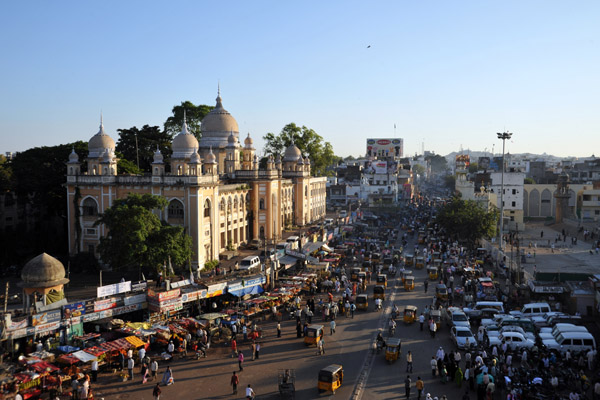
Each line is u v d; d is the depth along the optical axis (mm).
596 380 30891
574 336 35531
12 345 33656
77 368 32469
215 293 45844
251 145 78375
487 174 133625
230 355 37219
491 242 75375
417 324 44094
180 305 42500
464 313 42844
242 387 31750
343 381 32594
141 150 83812
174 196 56750
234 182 74188
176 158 61469
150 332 36969
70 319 37000
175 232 49719
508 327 38375
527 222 112125
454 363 33281
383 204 129750
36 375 30109
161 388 31594
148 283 47906
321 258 65750
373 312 47531
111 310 39531
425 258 70062
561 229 97625
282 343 39594
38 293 38031
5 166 66938
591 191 102875
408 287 55094
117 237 47531
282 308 48781
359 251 75000
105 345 34094
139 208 48594
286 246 63500
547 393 29141
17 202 75250
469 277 56219
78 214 61125
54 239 70250
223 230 65125
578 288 45469
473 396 30312
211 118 79812
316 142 115750
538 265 62219
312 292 52719
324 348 38438
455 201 83062
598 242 76812
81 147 72062
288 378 31594
